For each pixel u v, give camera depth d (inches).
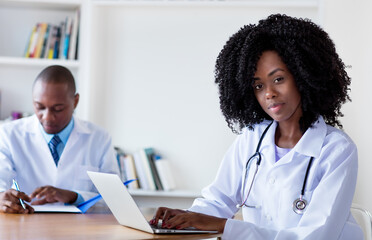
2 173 86.0
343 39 129.6
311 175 60.5
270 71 60.8
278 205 62.2
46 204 79.5
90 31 137.3
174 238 53.7
